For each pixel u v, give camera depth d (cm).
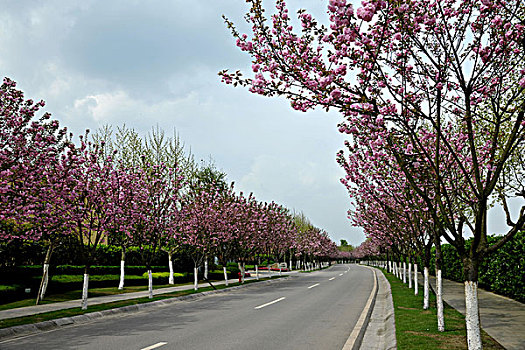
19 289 1631
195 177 3073
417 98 697
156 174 1797
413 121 680
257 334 919
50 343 834
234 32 595
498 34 568
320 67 538
